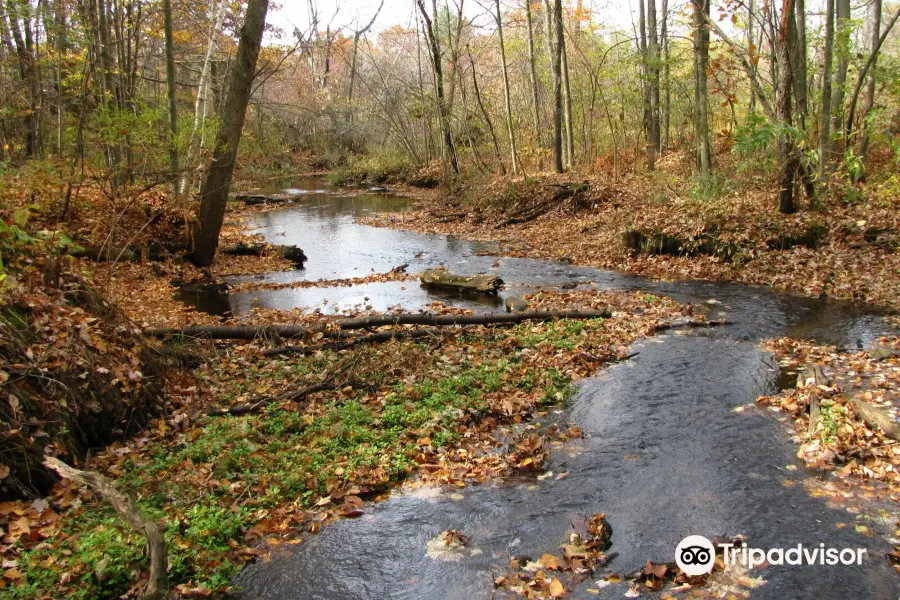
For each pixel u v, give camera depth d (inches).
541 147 1176.8
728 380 308.3
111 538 178.5
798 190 572.7
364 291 534.3
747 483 216.8
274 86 1911.9
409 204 1174.3
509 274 586.6
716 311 430.3
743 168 638.5
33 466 204.1
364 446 245.1
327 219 1011.9
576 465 236.1
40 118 699.4
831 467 221.9
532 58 1106.7
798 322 396.2
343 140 1877.5
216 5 918.4
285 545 191.9
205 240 628.4
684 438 252.2
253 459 233.1
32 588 159.6
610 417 275.7
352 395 297.6
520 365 333.4
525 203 898.1
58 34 616.1
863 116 690.8
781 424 259.0
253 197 1261.1
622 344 366.9
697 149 751.1
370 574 178.9
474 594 169.2
